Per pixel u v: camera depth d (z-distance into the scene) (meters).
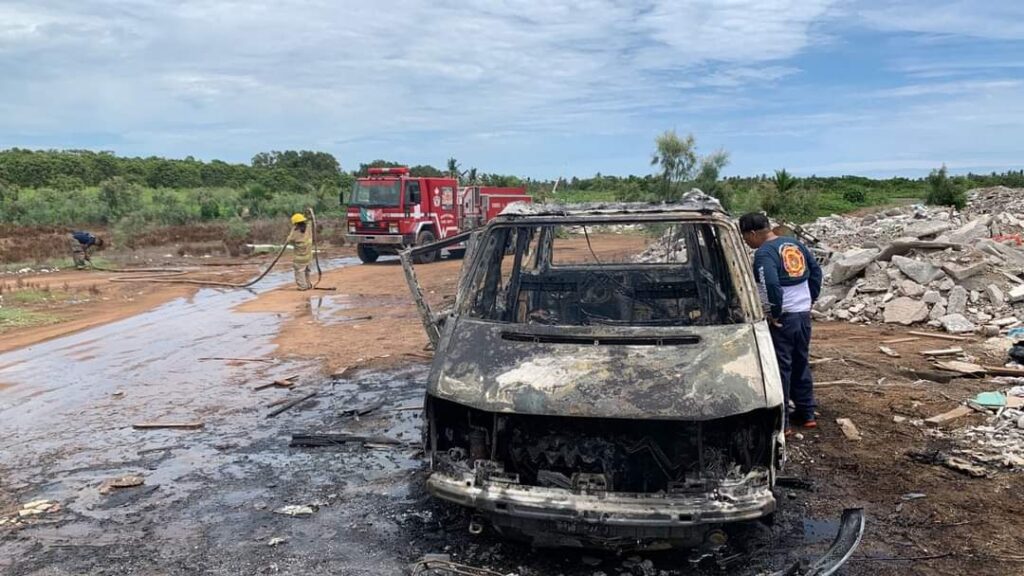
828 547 4.11
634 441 3.97
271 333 11.31
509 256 5.15
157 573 4.07
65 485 5.42
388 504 4.91
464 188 24.36
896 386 7.14
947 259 10.77
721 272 4.76
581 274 5.89
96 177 65.56
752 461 3.99
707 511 3.46
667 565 3.94
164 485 5.38
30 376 8.80
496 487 3.73
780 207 32.78
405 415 6.93
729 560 3.98
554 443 4.02
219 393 7.88
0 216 35.44
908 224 17.16
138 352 10.08
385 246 22.34
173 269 21.09
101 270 20.91
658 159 27.91
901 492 4.85
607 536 3.59
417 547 4.27
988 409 6.25
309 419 6.90
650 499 3.54
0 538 4.55
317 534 4.49
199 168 71.50
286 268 21.39
